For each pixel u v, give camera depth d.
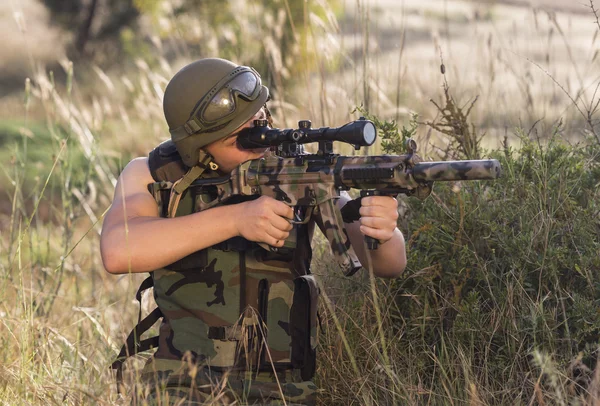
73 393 3.12
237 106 2.70
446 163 2.42
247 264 2.82
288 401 2.82
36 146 11.29
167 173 2.97
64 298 4.85
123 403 2.99
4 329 3.97
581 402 2.72
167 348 2.87
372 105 4.84
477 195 3.56
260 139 2.69
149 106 6.75
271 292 2.84
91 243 5.57
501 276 3.33
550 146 3.64
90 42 20.70
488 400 3.00
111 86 6.55
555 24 5.01
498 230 3.41
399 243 2.95
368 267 3.00
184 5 11.83
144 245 2.74
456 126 3.88
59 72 19.58
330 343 3.47
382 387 3.13
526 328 3.12
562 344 3.12
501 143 4.02
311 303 2.82
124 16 20.52
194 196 2.89
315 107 5.06
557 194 3.44
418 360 3.28
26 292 4.40
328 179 2.60
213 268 2.82
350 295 3.71
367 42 4.88
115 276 5.51
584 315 3.07
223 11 11.30
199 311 2.84
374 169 2.52
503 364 3.14
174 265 2.85
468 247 3.48
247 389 2.77
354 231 2.97
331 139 2.54
